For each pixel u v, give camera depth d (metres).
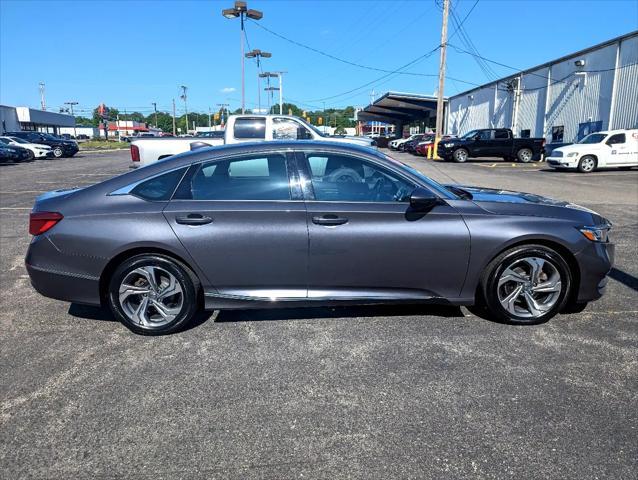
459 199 4.05
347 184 3.97
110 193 3.93
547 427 2.76
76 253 3.82
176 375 3.36
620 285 5.14
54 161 28.94
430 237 3.86
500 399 3.04
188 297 3.93
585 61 25.69
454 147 26.80
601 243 4.07
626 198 11.71
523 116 32.31
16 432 2.76
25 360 3.59
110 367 3.47
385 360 3.54
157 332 3.96
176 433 2.74
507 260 3.95
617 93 23.42
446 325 4.14
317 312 4.43
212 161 3.96
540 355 3.60
